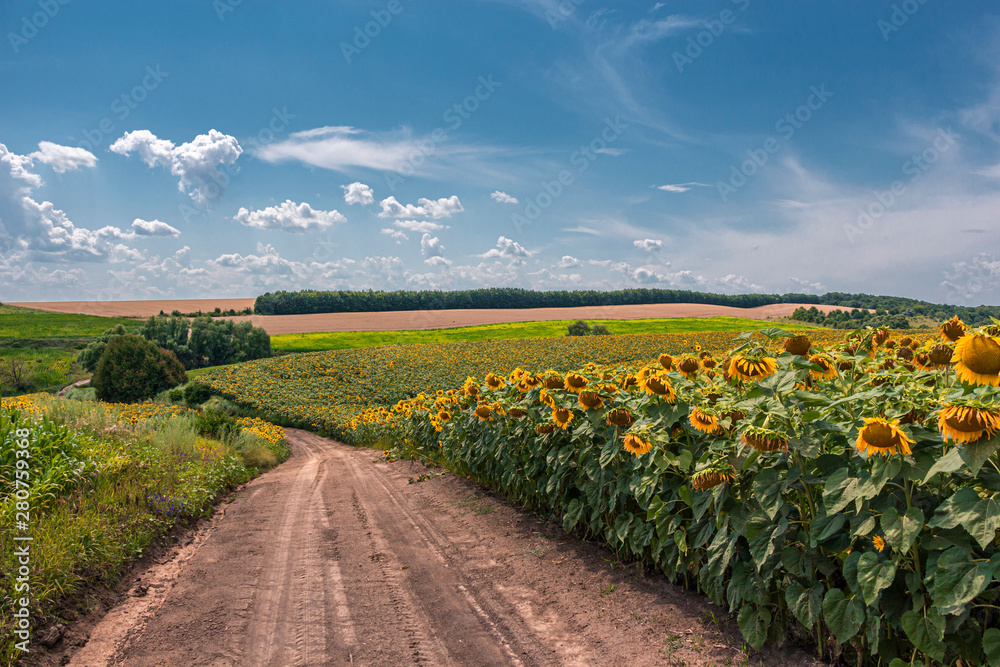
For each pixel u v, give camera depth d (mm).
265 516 7238
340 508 7410
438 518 6305
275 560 5172
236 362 65750
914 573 2133
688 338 61688
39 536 4148
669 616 3293
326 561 5066
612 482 4141
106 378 43688
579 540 4875
